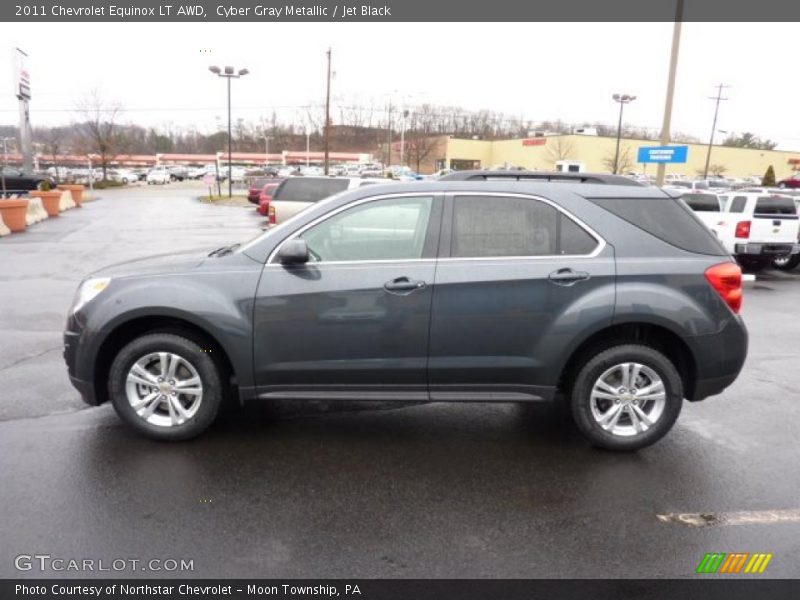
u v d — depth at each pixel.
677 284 3.99
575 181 4.38
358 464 3.96
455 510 3.42
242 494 3.55
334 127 102.25
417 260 4.02
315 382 4.10
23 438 4.23
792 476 3.87
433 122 85.50
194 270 4.07
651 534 3.21
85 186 56.28
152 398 4.16
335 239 4.09
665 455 4.15
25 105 34.69
